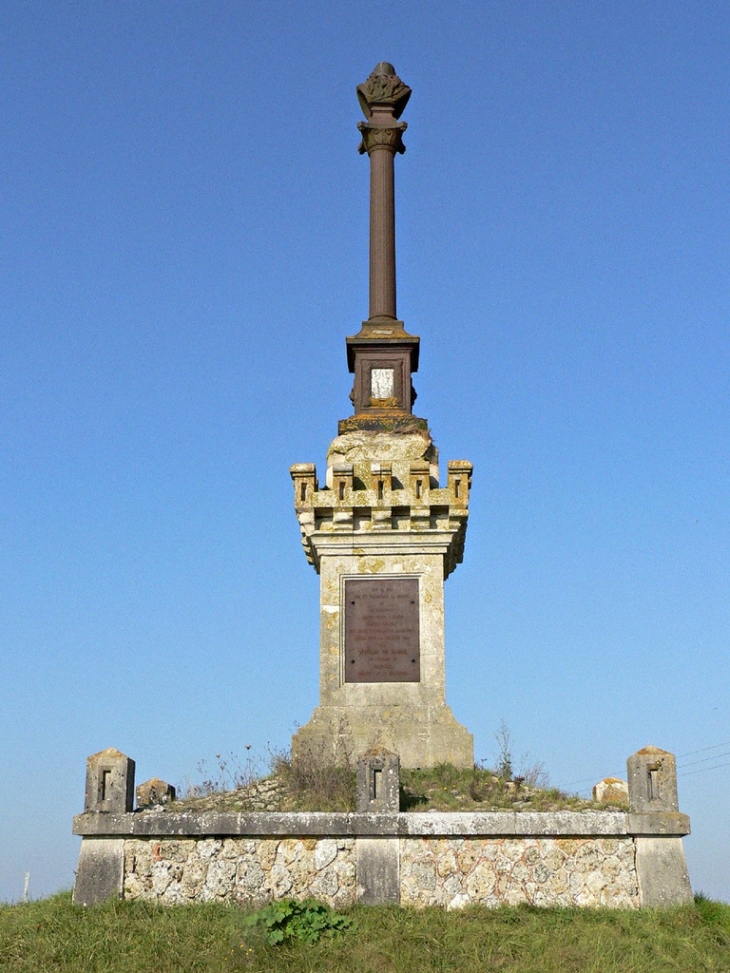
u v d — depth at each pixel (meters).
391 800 16.20
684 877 15.72
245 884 15.83
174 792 18.88
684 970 13.74
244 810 16.97
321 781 17.84
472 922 14.90
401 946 14.18
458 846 15.86
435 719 19.83
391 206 23.41
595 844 15.86
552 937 14.48
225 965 13.81
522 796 17.98
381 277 23.00
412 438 21.56
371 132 23.66
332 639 20.38
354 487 21.11
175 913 15.28
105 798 16.34
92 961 13.99
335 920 14.79
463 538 21.86
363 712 19.91
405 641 20.38
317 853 15.90
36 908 16.02
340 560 20.77
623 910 15.41
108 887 15.90
